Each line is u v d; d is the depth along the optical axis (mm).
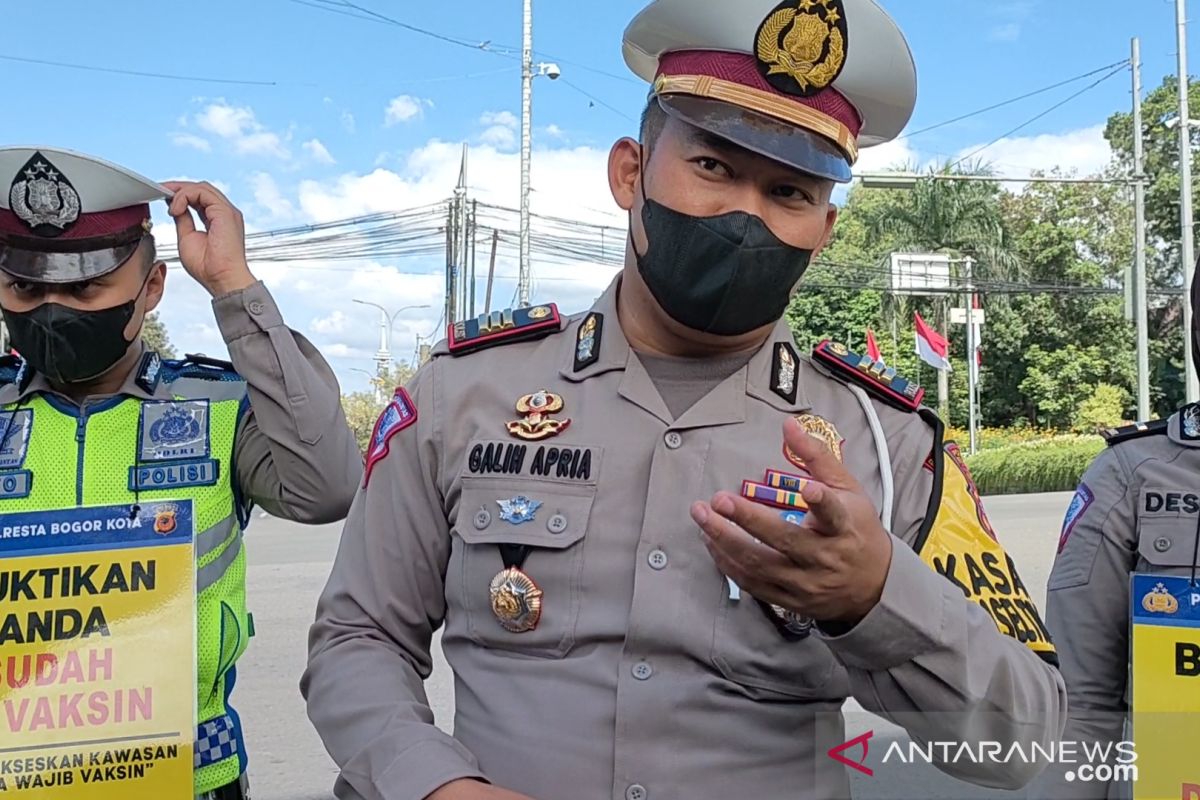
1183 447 1930
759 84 1410
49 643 1657
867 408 1485
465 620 1452
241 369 1896
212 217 1961
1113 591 1922
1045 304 29188
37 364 1877
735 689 1325
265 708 4602
